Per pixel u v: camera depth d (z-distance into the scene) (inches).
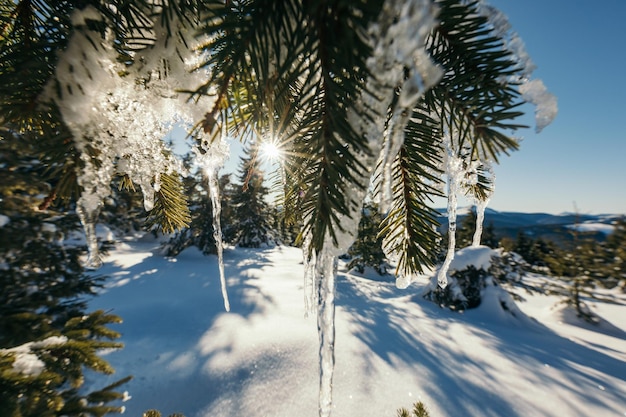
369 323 304.3
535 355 268.2
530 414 190.1
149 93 24.1
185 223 47.2
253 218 874.8
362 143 17.5
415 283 542.3
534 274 735.7
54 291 189.0
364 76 15.9
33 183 119.0
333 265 29.0
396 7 12.9
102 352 226.7
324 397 32.2
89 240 45.0
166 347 244.8
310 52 17.7
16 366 64.3
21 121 25.7
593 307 514.9
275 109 26.7
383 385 203.3
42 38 23.1
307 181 23.9
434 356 249.4
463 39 19.4
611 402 205.3
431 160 32.5
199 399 185.5
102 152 25.4
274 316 310.8
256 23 18.2
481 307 392.8
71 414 72.6
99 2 21.7
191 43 22.0
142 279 477.7
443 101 22.3
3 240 158.9
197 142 33.5
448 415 183.6
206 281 469.4
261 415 173.6
